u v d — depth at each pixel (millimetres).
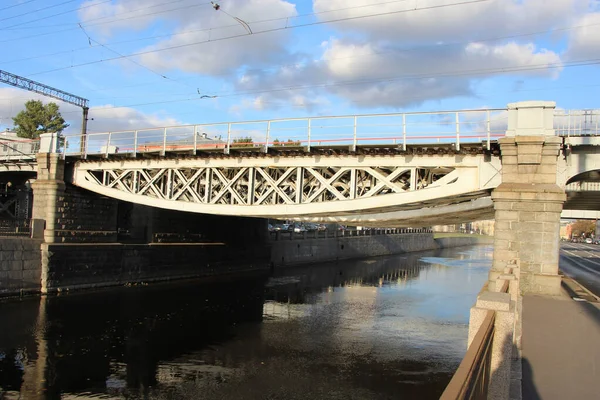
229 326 23547
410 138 20422
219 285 35875
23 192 38906
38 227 28922
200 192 28531
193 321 24281
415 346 20328
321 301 31156
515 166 17984
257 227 46969
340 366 17656
